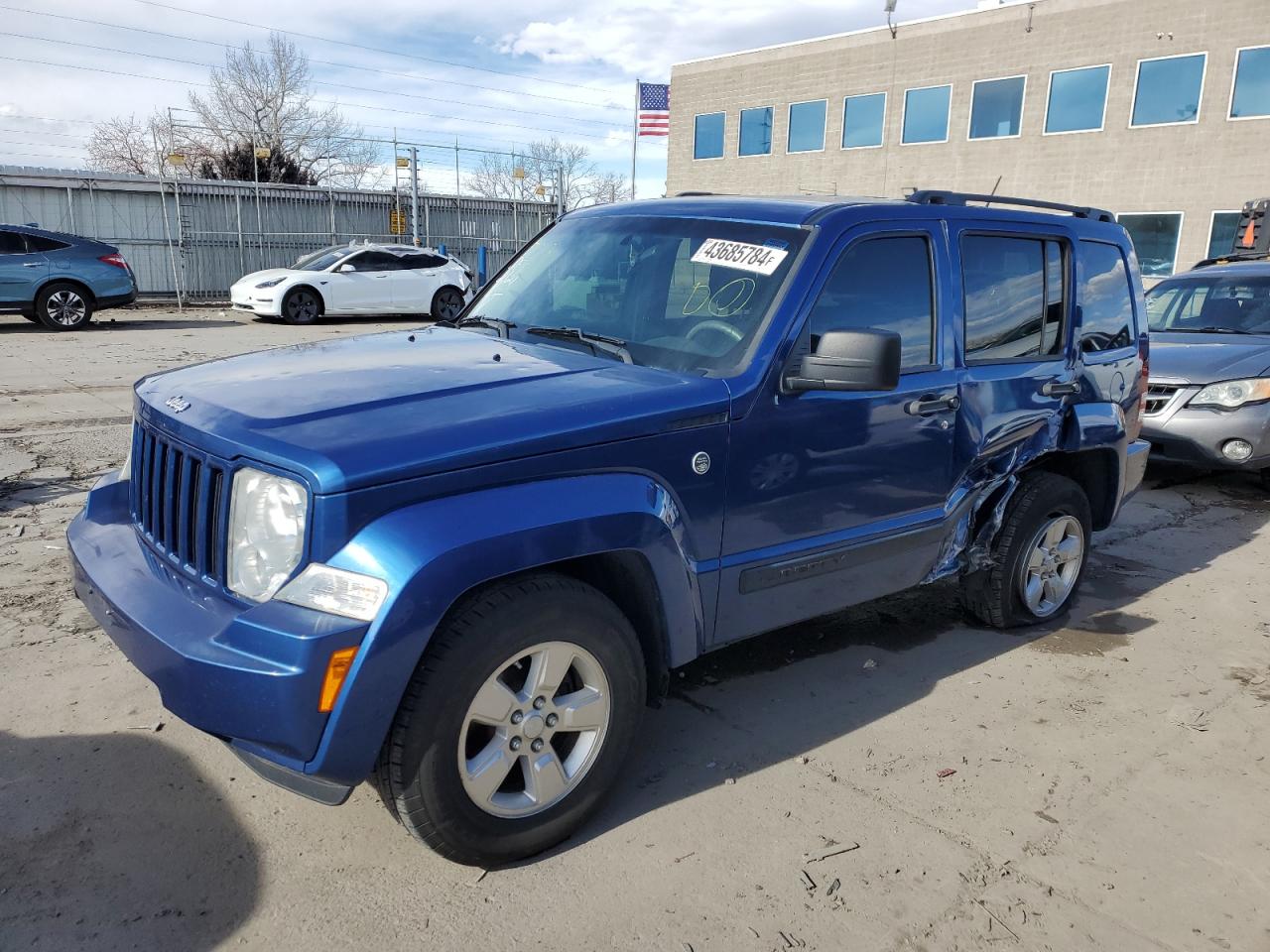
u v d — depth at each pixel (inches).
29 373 448.5
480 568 97.1
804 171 1395.2
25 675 148.3
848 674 166.4
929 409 148.3
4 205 870.4
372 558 93.0
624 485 110.8
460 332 153.9
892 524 149.6
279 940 97.0
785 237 137.2
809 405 130.6
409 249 818.2
